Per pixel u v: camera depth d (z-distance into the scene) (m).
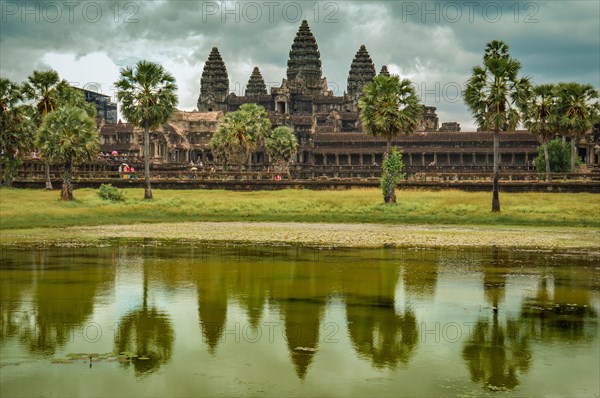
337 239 48.53
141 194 98.06
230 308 24.89
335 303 25.84
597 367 18.31
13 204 75.38
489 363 18.66
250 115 131.50
